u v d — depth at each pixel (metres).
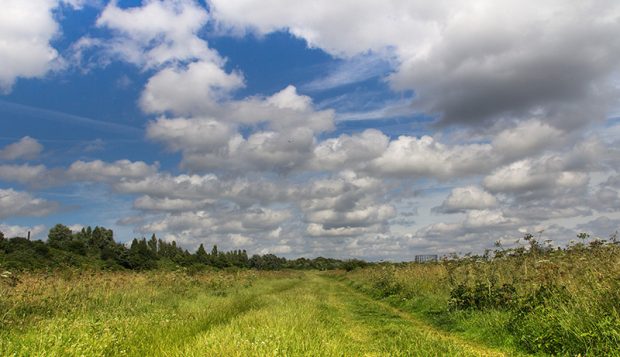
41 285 17.12
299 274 82.44
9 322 11.76
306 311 14.51
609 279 10.09
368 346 10.61
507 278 16.23
